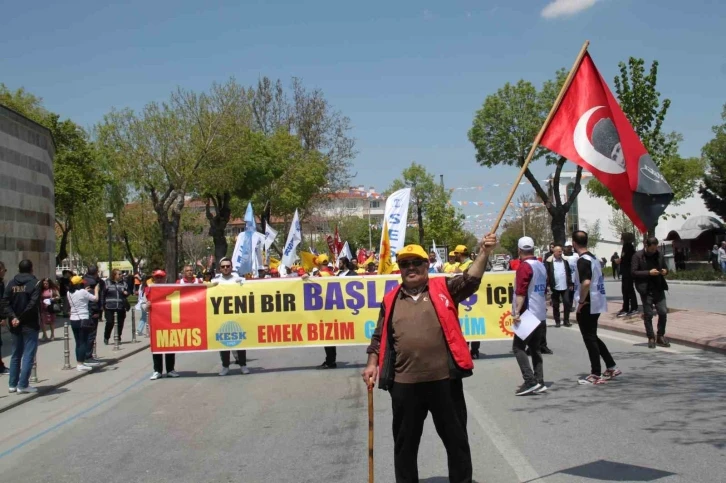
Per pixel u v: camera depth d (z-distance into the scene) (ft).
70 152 140.05
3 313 38.75
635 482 18.88
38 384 41.04
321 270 49.39
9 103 137.18
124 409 33.65
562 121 24.30
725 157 160.04
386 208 52.70
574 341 50.37
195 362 50.06
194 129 123.65
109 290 61.77
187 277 45.91
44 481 22.41
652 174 24.32
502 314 43.65
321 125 165.89
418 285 17.28
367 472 21.22
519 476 19.97
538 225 238.68
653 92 62.95
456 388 17.28
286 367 44.91
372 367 17.61
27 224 82.64
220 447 25.13
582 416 26.73
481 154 82.94
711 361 37.63
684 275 130.00
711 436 23.02
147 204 183.73
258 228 171.94
